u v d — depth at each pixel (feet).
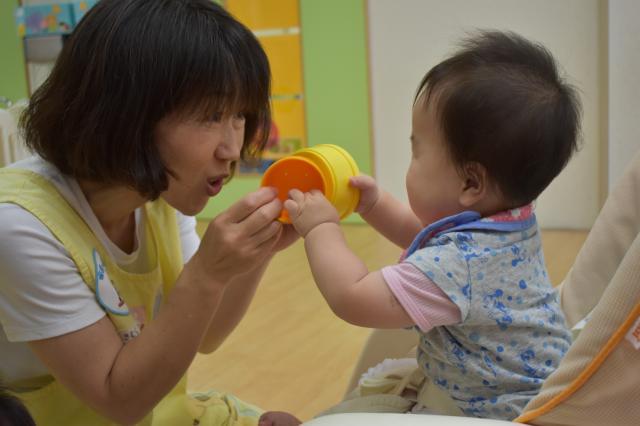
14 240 2.42
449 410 2.70
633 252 1.75
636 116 8.94
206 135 2.48
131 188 2.54
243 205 2.57
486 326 2.54
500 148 2.55
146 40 2.34
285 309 7.49
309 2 11.78
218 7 2.56
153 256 3.14
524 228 2.64
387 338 3.56
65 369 2.53
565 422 1.88
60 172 2.68
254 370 5.95
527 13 10.56
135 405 2.54
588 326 1.82
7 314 2.50
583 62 10.35
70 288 2.51
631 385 1.74
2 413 2.27
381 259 9.41
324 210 2.64
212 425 3.33
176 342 2.52
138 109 2.35
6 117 4.49
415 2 11.21
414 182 2.80
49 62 13.23
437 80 2.70
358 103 11.87
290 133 12.38
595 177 10.65
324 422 1.87
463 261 2.47
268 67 2.62
